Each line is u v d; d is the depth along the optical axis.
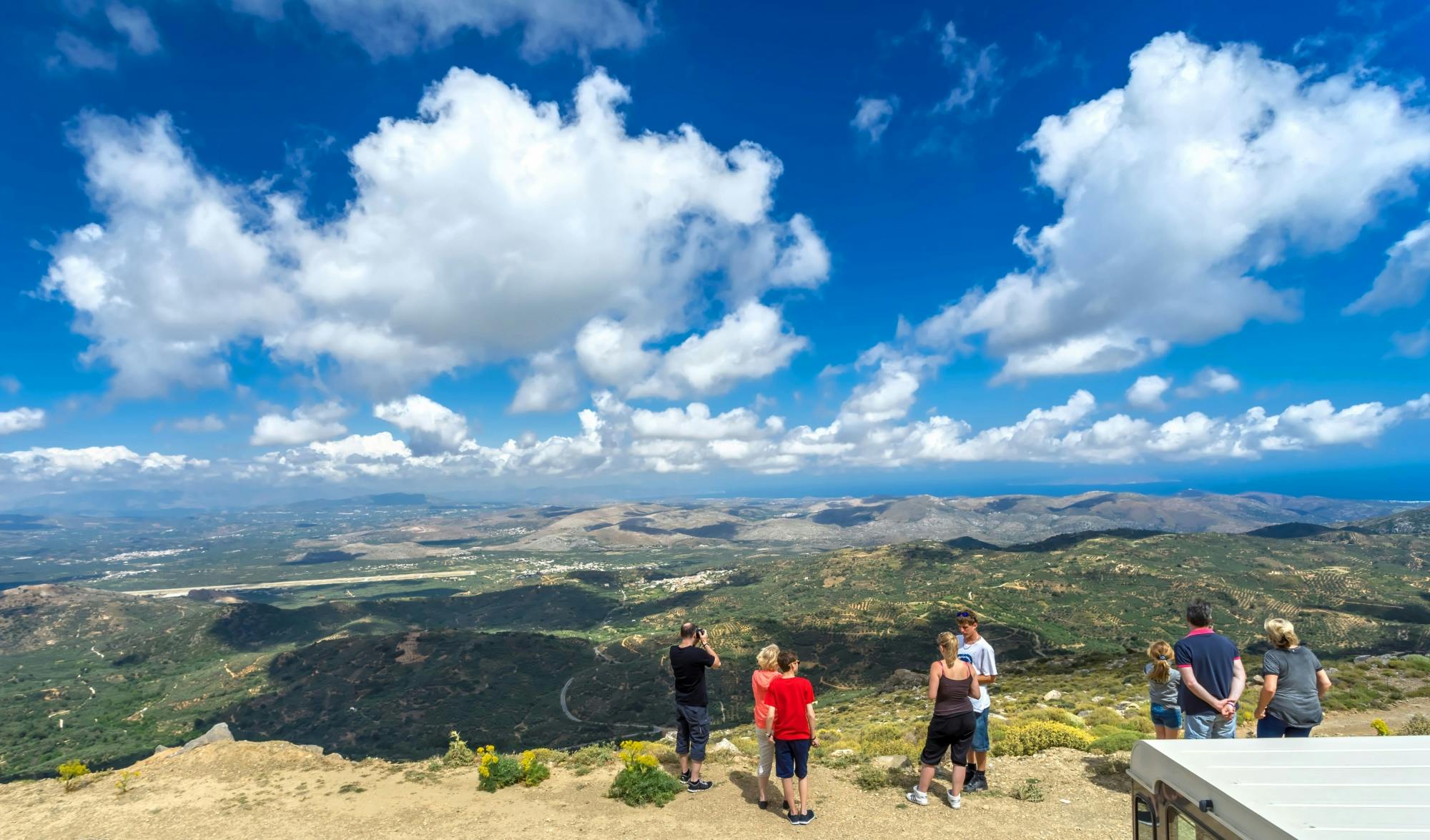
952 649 10.79
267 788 14.89
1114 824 9.81
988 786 11.70
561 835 10.73
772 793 11.87
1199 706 9.38
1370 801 4.35
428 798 13.38
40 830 12.99
